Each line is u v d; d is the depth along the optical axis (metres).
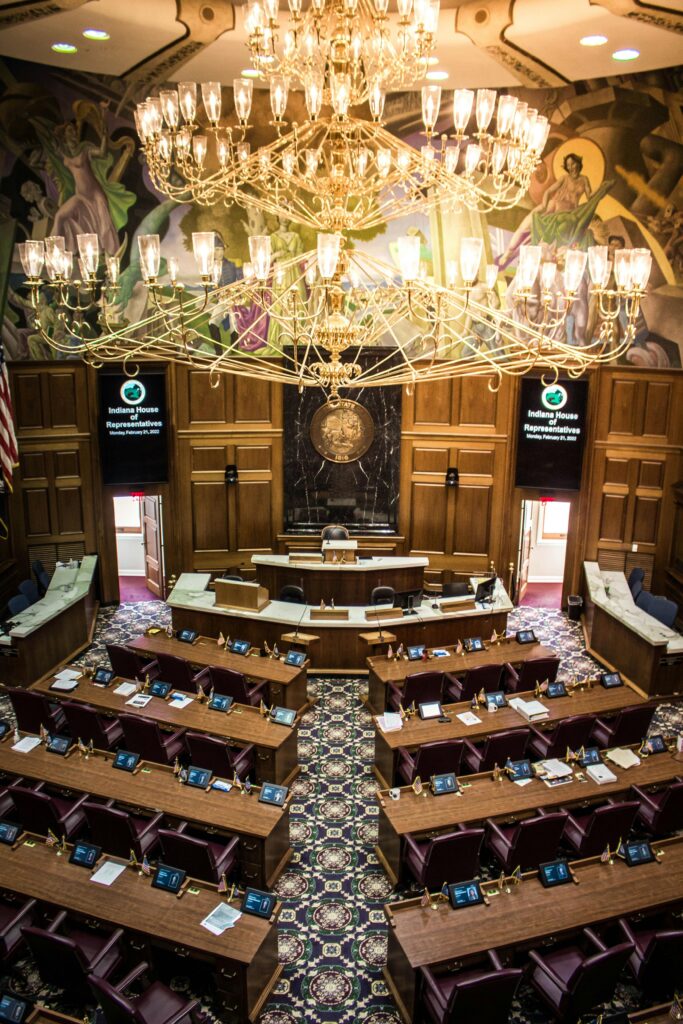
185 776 8.55
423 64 6.15
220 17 10.28
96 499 15.00
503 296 14.45
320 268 5.70
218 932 6.71
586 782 8.68
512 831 8.22
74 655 13.46
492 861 8.80
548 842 7.83
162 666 10.89
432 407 15.23
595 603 13.61
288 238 14.41
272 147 6.41
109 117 13.43
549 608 15.96
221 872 7.59
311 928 7.96
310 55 5.98
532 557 17.56
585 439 14.73
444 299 6.73
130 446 14.68
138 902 7.00
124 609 15.48
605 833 8.05
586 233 13.96
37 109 12.92
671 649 12.14
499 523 15.52
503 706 10.12
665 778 8.79
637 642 12.52
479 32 10.58
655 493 14.69
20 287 13.60
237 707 10.05
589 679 10.66
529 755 9.92
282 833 8.56
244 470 15.47
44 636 12.56
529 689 11.06
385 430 15.38
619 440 14.70
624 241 13.78
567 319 14.40
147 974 6.91
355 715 11.73
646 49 11.15
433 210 14.09
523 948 6.72
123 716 9.22
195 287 14.48
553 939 6.79
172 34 10.79
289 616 12.67
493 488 15.41
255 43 5.96
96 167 13.55
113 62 12.12
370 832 9.31
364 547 15.75
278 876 8.54
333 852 9.00
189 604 13.07
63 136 13.22
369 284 14.23
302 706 11.58
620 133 13.30
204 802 8.28
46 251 6.44
